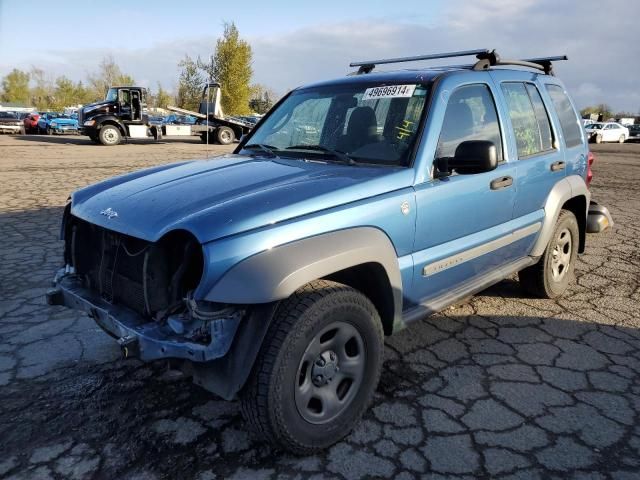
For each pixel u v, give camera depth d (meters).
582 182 4.74
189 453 2.69
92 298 2.98
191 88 43.31
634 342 4.00
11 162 15.74
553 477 2.54
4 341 3.86
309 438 2.61
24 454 2.66
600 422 2.98
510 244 3.92
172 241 2.58
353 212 2.74
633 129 39.81
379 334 2.85
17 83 100.81
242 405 2.50
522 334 4.11
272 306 2.44
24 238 6.70
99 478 2.50
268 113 4.29
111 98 24.42
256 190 2.75
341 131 3.58
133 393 3.22
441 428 2.91
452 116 3.40
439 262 3.26
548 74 4.77
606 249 6.64
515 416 3.03
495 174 3.63
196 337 2.39
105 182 3.38
